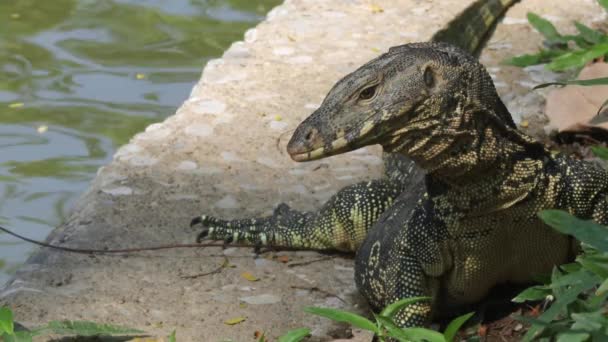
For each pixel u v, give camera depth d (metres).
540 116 15.64
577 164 10.28
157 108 17.69
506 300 11.16
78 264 11.91
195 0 22.22
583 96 15.02
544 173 10.09
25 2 22.09
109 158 16.23
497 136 9.88
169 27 20.88
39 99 18.02
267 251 12.52
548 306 10.55
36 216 14.78
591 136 14.73
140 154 14.50
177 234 12.66
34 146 16.61
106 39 20.33
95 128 17.03
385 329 9.38
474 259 10.38
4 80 18.64
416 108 9.59
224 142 14.83
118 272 11.78
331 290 11.63
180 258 12.19
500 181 9.98
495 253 10.36
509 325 10.84
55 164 16.09
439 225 10.27
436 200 10.23
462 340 10.70
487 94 9.85
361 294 11.29
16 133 16.92
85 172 15.88
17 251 13.99
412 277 10.34
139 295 11.32
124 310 10.99
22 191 15.37
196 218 12.75
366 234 11.98
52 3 22.05
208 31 20.67
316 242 12.41
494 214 10.11
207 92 16.22
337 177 14.08
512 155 9.95
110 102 17.89
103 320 10.77
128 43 20.14
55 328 10.02
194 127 15.20
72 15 21.47
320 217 12.34
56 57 19.55
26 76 18.78
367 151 14.76
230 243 12.59
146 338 10.34
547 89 16.44
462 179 9.98
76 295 11.24
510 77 16.95
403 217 10.77
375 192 12.12
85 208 13.20
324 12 19.23
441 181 10.14
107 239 12.48
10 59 19.44
